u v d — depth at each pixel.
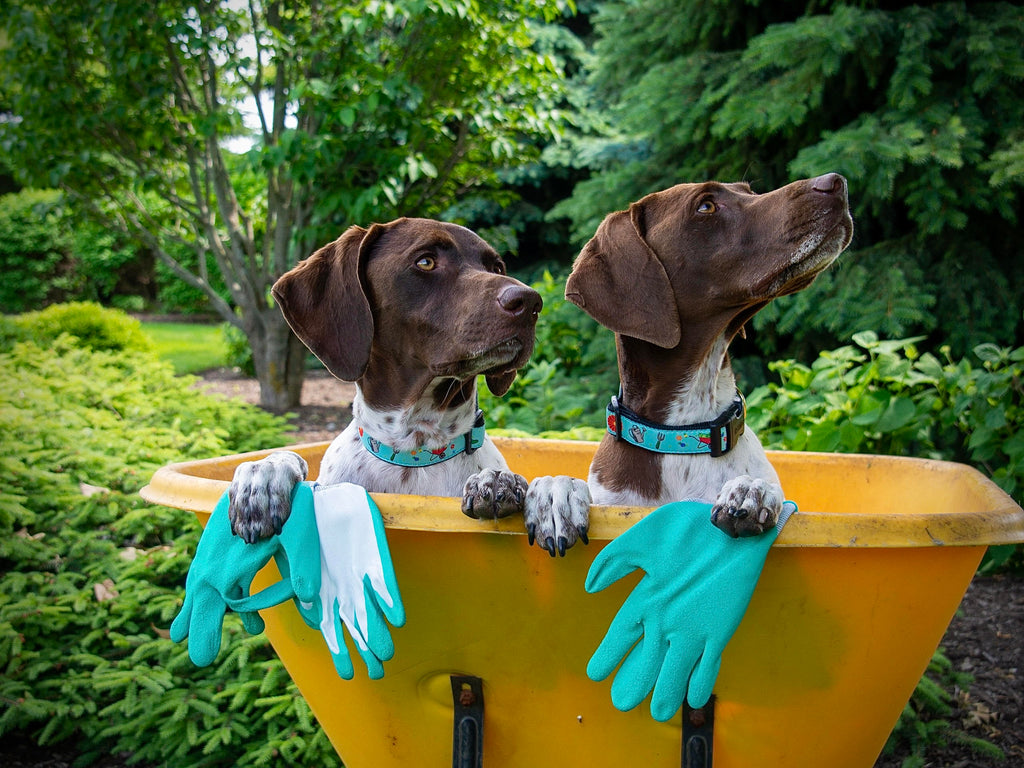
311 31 6.89
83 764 2.76
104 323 10.89
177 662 2.83
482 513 1.55
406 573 1.64
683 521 1.50
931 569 1.56
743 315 2.21
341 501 1.61
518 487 1.59
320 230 7.22
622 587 1.57
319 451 2.80
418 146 7.37
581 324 6.00
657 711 1.49
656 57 6.27
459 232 2.39
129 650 3.08
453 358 2.17
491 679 1.73
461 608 1.66
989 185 4.70
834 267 5.06
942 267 5.05
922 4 5.29
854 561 1.51
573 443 2.97
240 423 5.39
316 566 1.60
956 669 3.14
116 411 5.39
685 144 6.12
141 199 8.70
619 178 6.12
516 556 1.58
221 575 1.62
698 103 5.50
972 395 3.75
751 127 5.34
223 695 2.72
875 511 2.52
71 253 21.11
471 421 2.36
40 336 9.10
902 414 3.61
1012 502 1.73
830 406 3.83
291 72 7.07
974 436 3.77
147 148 7.78
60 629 3.05
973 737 2.71
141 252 23.00
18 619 2.97
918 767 2.56
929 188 4.75
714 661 1.46
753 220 2.08
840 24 4.72
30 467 3.89
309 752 2.56
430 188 7.81
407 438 2.29
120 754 2.85
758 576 1.47
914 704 2.89
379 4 6.12
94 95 6.95
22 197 20.38
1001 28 4.84
